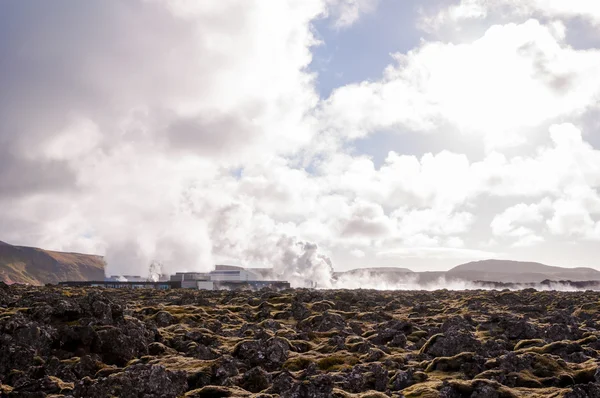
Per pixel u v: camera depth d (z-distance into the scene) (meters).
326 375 47.12
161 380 46.81
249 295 159.50
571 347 63.66
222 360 54.50
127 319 70.81
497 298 148.50
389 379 54.19
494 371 53.12
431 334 81.81
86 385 46.22
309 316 104.94
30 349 57.56
